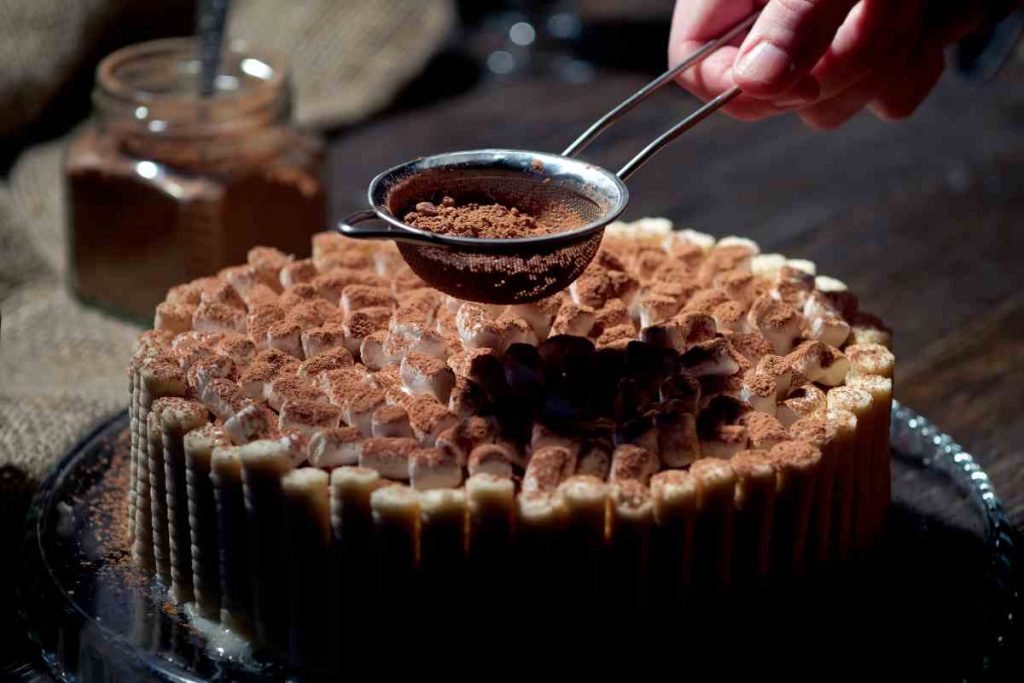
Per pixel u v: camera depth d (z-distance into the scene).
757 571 0.64
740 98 0.77
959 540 0.71
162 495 0.66
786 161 1.17
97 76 0.92
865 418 0.67
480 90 1.32
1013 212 1.09
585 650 0.63
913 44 0.78
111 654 0.64
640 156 0.68
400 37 1.27
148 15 1.21
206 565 0.65
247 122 0.90
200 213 0.89
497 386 0.67
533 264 0.64
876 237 1.05
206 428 0.65
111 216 0.90
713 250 0.78
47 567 0.67
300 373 0.68
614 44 1.41
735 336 0.70
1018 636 0.70
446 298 0.72
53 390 0.83
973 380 0.89
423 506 0.61
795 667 0.64
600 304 0.72
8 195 1.04
